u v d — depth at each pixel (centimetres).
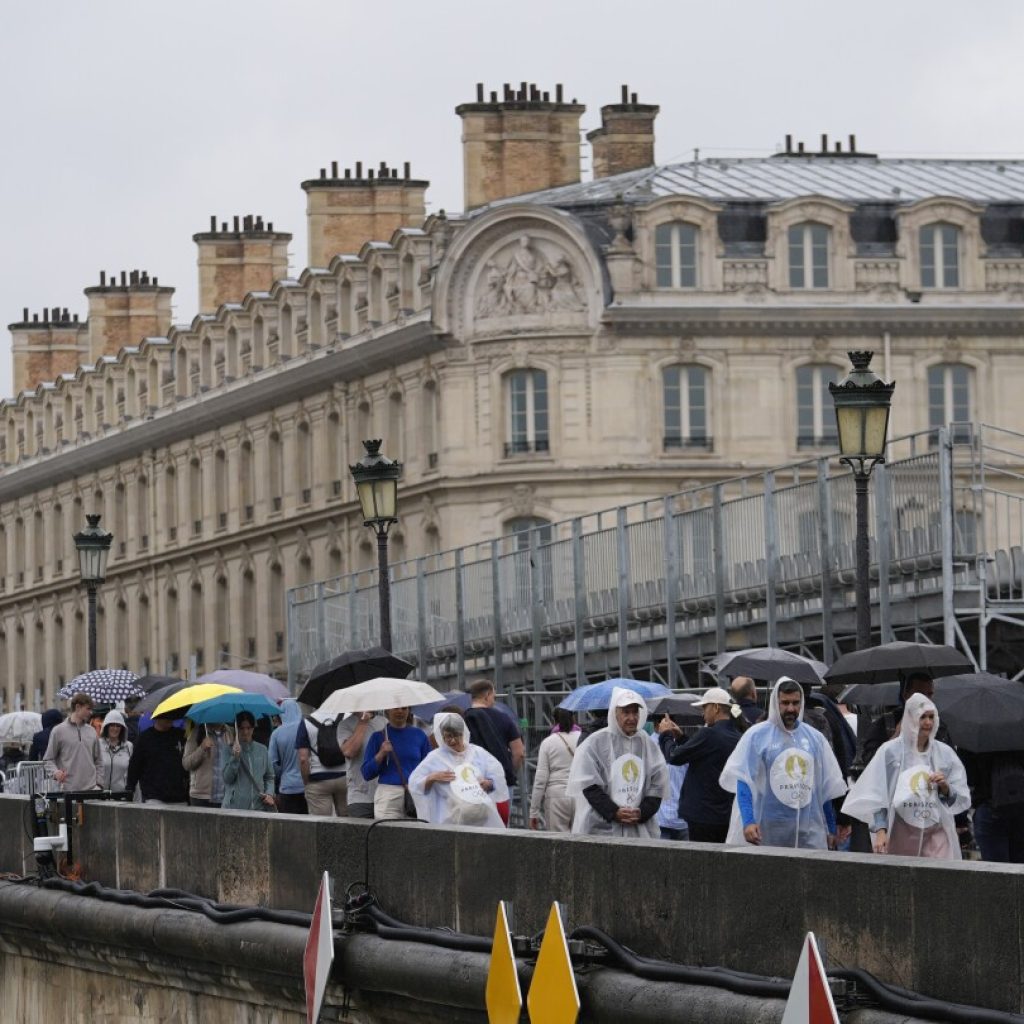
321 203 17412
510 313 14688
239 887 3947
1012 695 3956
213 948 3884
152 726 5125
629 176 15462
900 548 6469
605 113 16338
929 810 3541
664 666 7762
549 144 15975
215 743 5062
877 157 15775
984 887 2420
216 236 19075
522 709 8469
